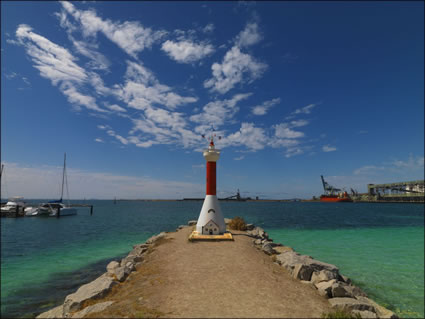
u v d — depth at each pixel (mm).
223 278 11438
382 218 77062
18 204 84438
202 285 10531
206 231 22047
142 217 80125
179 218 75688
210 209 22516
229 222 32250
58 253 29859
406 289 18781
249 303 8703
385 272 22594
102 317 7805
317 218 73500
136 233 44500
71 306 10031
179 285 10586
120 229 50094
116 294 10844
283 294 9852
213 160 23141
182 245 19422
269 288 10352
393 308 15898
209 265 13625
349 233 44469
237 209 131875
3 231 49031
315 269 13852
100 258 27484
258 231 29844
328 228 50781
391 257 27734
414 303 16531
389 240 38125
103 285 11406
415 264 25031
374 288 18984
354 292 12008
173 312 7926
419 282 20188
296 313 8148
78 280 20641
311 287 11484
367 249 31766
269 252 19328
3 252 30609
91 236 41625
